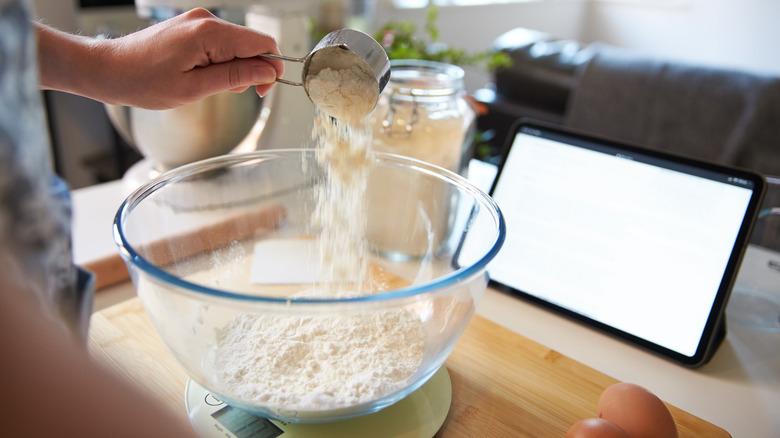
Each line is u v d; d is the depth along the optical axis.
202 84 0.70
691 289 0.76
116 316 0.75
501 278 0.90
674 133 1.90
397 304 0.47
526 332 0.81
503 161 0.97
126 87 0.71
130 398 0.34
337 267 0.78
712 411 0.68
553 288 0.86
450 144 0.95
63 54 0.69
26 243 0.29
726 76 1.79
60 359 0.30
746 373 0.75
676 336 0.76
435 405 0.63
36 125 0.29
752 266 0.94
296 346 0.59
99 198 1.13
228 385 0.54
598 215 0.86
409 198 0.79
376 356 0.58
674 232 0.79
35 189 0.29
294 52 1.12
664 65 1.88
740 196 0.76
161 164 1.14
